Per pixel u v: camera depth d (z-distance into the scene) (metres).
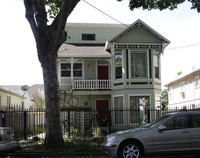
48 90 11.15
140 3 13.77
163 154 8.52
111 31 25.27
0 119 16.45
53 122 11.03
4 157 9.98
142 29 19.91
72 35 24.59
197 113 8.84
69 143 11.51
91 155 10.17
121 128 19.30
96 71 22.34
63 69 22.02
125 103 19.36
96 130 15.91
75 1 11.52
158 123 8.75
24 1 11.46
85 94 21.14
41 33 11.27
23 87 23.03
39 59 11.34
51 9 15.01
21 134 16.33
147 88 19.56
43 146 11.08
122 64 19.80
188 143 8.50
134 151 8.52
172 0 13.20
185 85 28.20
